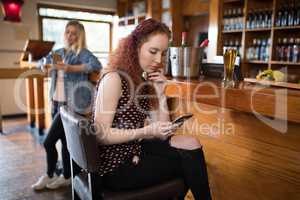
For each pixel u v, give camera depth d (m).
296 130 1.19
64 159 2.24
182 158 1.15
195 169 1.13
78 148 1.03
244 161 1.42
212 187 1.62
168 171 1.16
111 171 1.10
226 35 4.07
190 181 1.14
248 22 3.73
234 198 1.49
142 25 1.15
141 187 1.11
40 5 5.20
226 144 1.50
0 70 3.30
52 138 2.19
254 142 1.36
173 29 4.66
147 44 1.14
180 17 4.73
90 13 5.83
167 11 4.77
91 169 1.01
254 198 1.38
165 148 1.21
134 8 5.58
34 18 5.11
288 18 3.33
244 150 1.41
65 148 2.21
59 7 5.41
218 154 1.55
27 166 2.77
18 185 2.36
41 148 3.31
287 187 1.24
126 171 1.11
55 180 2.31
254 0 3.75
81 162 1.04
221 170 1.55
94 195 1.07
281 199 1.27
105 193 1.08
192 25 4.76
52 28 5.41
